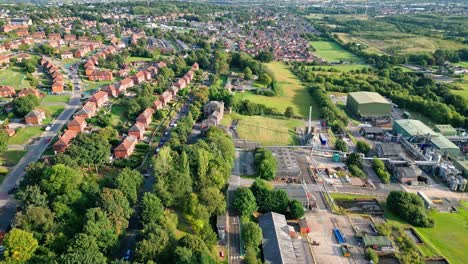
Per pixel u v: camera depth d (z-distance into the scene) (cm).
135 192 14788
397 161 19950
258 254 13212
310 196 16925
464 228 15488
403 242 14300
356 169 19325
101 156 17638
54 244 11681
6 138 18912
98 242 11619
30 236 11225
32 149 19675
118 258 12050
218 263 12394
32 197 13112
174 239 12512
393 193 16562
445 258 13675
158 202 13788
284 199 15700
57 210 12838
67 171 14175
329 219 15600
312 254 13538
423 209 16025
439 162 19938
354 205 16800
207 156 16900
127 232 13388
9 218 13962
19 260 10769
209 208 14438
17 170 17550
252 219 15162
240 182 17838
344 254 13562
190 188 15250
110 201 13038
